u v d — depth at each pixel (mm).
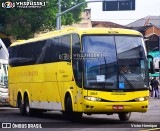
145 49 30594
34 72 37125
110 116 37969
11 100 42438
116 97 29281
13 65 41812
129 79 29641
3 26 77438
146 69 30266
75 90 30047
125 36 30328
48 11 76812
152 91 74312
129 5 55781
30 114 38312
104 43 29844
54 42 33500
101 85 29219
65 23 88875
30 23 76438
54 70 33344
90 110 29078
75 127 27578
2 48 46188
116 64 29625
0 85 45188
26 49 38906
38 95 36375
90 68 29328
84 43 29625
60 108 32469
